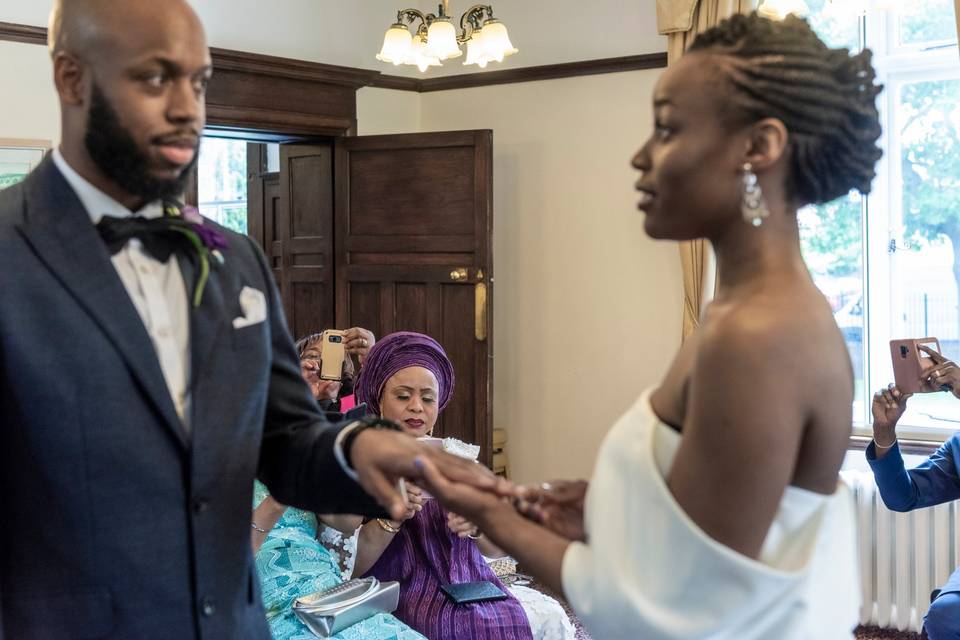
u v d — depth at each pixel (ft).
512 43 17.90
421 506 9.16
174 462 4.12
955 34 14.38
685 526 3.21
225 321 4.41
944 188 14.56
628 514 3.44
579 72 17.12
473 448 10.94
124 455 3.97
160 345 4.23
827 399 3.23
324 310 18.04
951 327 14.62
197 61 4.03
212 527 4.21
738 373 3.12
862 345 15.11
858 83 3.39
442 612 9.12
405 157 16.92
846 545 3.48
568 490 4.00
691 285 15.46
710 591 3.20
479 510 3.93
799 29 3.40
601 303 17.16
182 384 4.28
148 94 3.94
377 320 17.35
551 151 17.58
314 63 16.49
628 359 16.93
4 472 3.92
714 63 3.34
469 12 14.96
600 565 3.44
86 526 3.92
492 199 16.37
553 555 3.68
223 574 4.26
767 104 3.26
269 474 4.83
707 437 3.18
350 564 9.30
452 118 18.74
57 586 3.95
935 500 10.33
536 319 17.89
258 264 4.84
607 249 17.06
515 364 18.16
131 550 4.00
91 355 3.91
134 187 4.07
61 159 4.19
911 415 14.66
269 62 15.99
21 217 4.04
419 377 10.23
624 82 16.75
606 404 17.19
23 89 14.08
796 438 3.17
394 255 17.12
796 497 3.37
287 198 18.66
